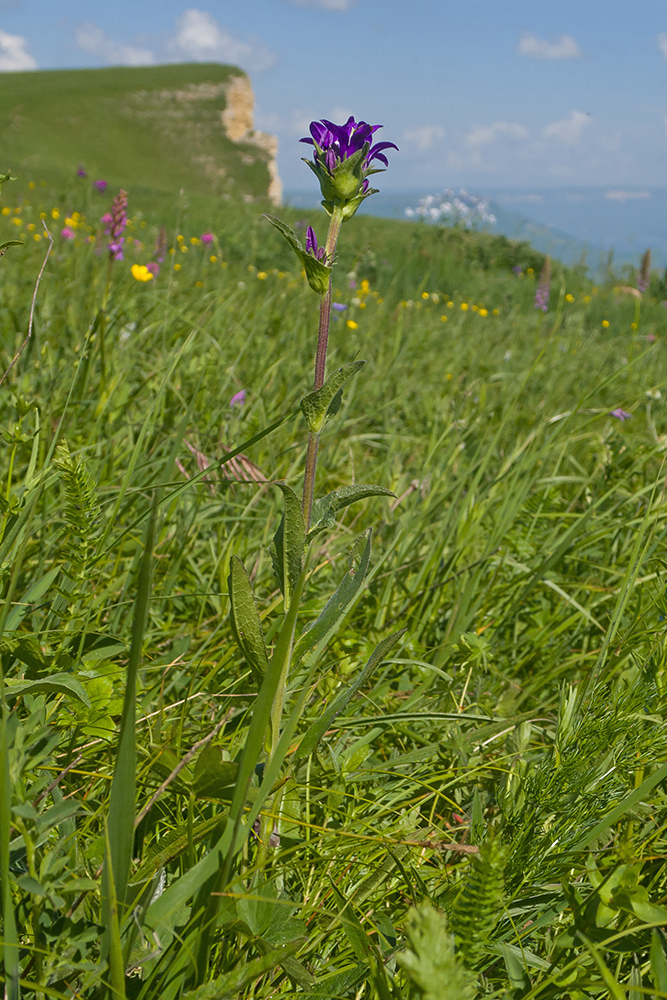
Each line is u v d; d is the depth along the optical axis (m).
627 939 1.15
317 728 1.32
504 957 1.20
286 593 1.23
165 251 7.35
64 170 29.45
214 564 2.57
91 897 1.19
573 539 2.42
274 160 75.44
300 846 1.30
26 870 1.09
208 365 3.66
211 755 1.15
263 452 3.26
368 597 2.60
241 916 1.19
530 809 1.44
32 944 1.06
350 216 1.24
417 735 1.89
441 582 2.57
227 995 1.00
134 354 3.76
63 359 3.58
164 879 1.28
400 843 1.34
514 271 18.72
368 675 1.32
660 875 1.41
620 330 12.26
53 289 4.79
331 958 1.31
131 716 0.92
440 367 5.80
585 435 3.34
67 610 1.84
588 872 1.24
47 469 1.91
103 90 73.31
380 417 4.48
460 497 3.16
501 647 2.48
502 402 4.62
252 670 1.24
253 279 8.16
